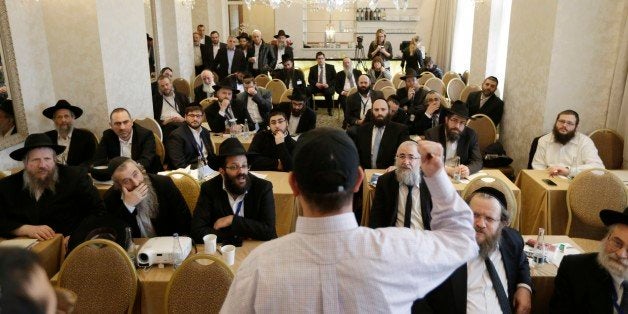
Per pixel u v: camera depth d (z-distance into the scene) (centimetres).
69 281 224
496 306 214
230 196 291
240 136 544
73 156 448
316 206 91
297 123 561
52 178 307
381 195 320
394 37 1330
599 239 371
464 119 418
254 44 1049
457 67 1113
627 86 439
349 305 88
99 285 224
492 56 771
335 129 97
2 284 68
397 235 94
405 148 308
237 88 738
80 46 483
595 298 213
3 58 410
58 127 448
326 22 1348
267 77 879
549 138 442
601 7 445
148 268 243
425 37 1277
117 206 276
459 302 204
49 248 275
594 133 455
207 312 214
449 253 96
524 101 518
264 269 91
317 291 88
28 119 449
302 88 899
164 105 645
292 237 94
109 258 225
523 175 416
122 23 534
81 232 268
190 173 386
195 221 284
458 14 1095
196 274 215
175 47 853
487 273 221
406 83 723
